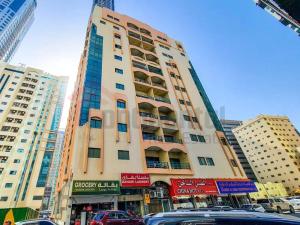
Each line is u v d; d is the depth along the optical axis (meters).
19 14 132.12
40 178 53.31
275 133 84.25
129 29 40.78
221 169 29.05
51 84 72.38
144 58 37.78
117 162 21.41
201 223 2.54
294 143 84.25
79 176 18.55
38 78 68.50
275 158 80.56
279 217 2.31
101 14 39.28
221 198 26.19
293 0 19.59
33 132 56.91
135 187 20.72
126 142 23.56
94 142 21.55
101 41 33.75
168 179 23.31
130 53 35.66
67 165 22.84
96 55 30.70
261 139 87.19
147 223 3.23
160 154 26.33
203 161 28.41
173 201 22.28
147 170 22.55
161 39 46.72
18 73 66.06
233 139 105.00
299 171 73.62
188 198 23.53
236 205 26.19
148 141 25.03
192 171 25.80
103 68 29.66
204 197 24.80
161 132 27.22
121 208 19.62
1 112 54.88
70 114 33.00
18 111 57.50
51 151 59.91
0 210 18.34
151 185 21.81
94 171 19.59
